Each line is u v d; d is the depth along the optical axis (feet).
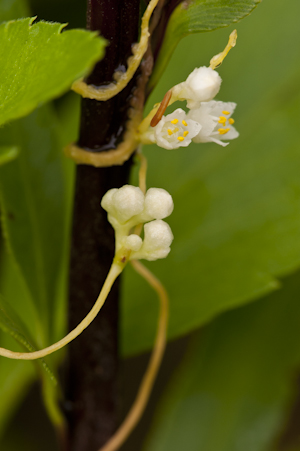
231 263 0.50
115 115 0.39
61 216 0.48
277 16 0.60
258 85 0.59
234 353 0.54
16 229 0.46
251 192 0.53
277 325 0.54
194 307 0.49
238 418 0.53
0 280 0.54
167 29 0.38
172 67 0.58
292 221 0.51
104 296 0.39
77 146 0.40
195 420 0.53
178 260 0.50
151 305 0.49
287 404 0.53
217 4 0.38
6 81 0.36
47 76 0.34
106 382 0.45
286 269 0.49
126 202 0.38
